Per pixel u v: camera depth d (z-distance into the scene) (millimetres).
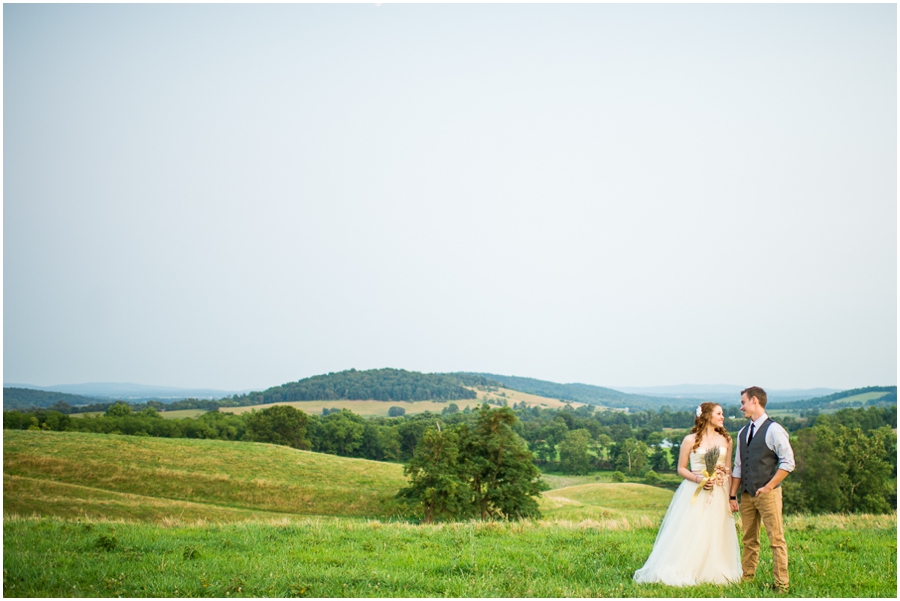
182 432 108250
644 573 8180
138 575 8172
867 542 11008
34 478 48344
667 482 106125
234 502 50531
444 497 41344
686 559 8023
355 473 60625
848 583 7805
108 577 8070
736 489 8148
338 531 12867
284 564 8898
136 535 11969
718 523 8148
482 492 43156
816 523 14773
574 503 63844
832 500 55094
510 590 7426
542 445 135500
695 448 8328
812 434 58094
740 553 9078
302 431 107250
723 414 8375
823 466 55906
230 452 63031
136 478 51969
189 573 8289
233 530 12977
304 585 7543
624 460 119625
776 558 7512
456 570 8719
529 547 10664
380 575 8250
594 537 11938
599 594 7238
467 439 43719
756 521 7992
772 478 7559
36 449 55062
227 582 7789
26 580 7852
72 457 54188
